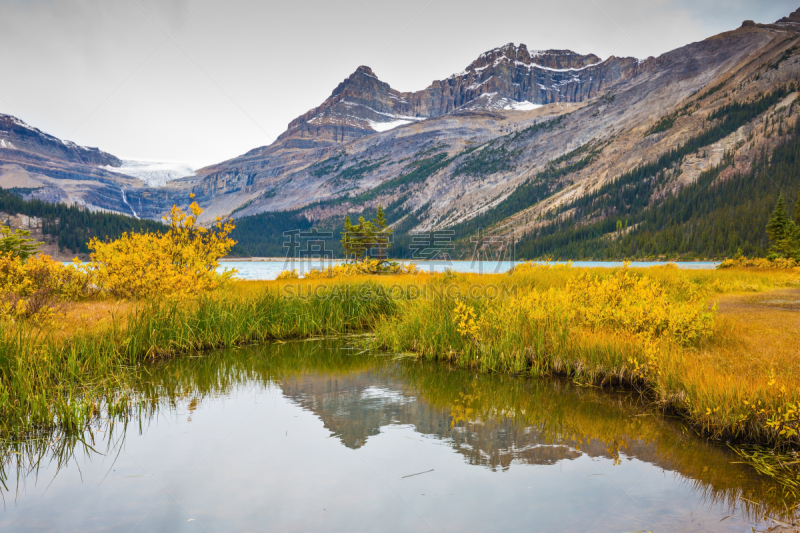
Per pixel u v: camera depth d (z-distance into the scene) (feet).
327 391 22.18
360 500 11.26
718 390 15.93
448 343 29.27
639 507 10.77
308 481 12.55
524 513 10.49
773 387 14.78
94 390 21.03
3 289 30.60
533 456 14.15
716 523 9.94
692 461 13.56
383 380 24.26
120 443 15.65
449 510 10.69
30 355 20.97
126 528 10.15
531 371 24.67
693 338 23.34
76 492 12.12
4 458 14.46
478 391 21.83
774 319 29.99
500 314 28.45
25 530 10.13
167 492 12.00
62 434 16.46
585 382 22.72
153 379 24.58
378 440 15.64
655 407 18.89
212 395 21.50
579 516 10.27
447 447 14.99
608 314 26.66
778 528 9.66
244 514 10.66
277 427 17.08
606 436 15.78
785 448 14.02
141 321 29.43
